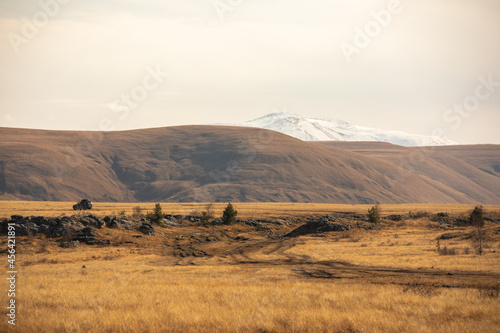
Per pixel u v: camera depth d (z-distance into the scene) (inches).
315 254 2979.8
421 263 2174.0
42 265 2625.5
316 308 1042.7
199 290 1365.7
